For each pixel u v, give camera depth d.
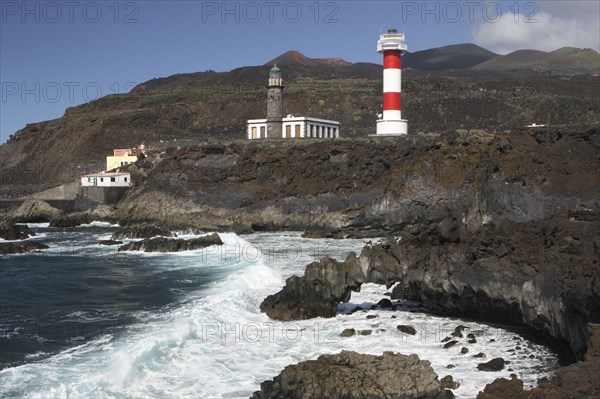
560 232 32.78
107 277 46.97
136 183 109.69
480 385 23.39
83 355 25.55
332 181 92.12
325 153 95.69
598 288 22.00
